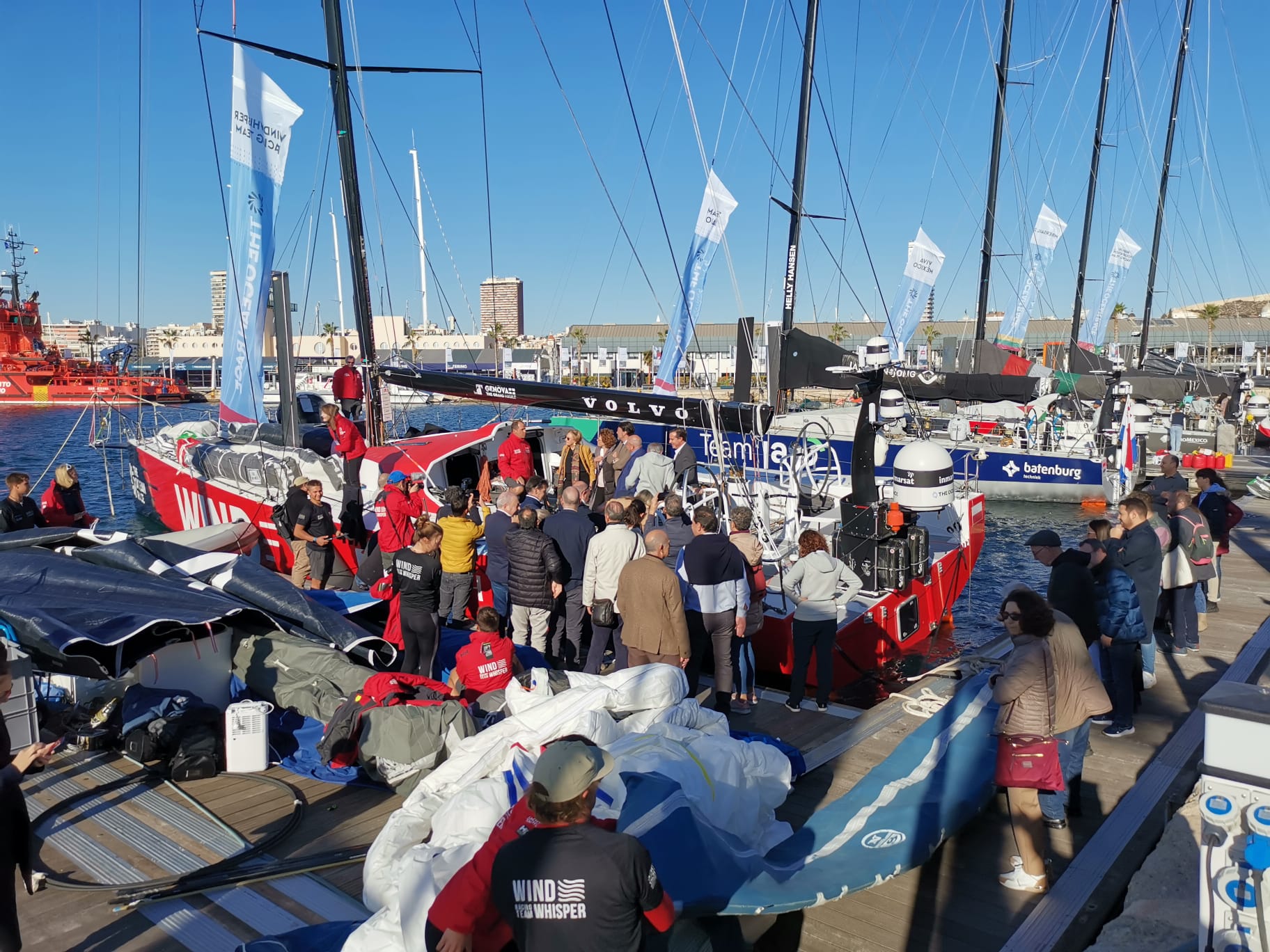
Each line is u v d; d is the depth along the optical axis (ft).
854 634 26.14
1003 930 12.46
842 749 19.07
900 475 27.55
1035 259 87.71
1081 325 107.96
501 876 7.50
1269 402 102.73
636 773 13.23
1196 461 76.84
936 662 30.09
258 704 18.11
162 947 12.00
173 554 24.27
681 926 10.81
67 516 32.24
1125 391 66.39
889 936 12.34
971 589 42.83
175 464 47.83
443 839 12.36
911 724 20.39
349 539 36.55
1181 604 25.85
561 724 15.34
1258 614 30.35
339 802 16.62
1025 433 76.13
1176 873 13.14
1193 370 98.43
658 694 16.88
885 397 27.35
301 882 13.65
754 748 15.15
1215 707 8.66
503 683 19.65
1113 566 19.60
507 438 38.29
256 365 38.22
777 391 38.58
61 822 15.52
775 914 12.14
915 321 65.82
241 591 22.26
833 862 12.76
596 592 21.98
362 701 18.20
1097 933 12.50
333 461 38.78
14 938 10.75
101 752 18.43
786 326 46.75
